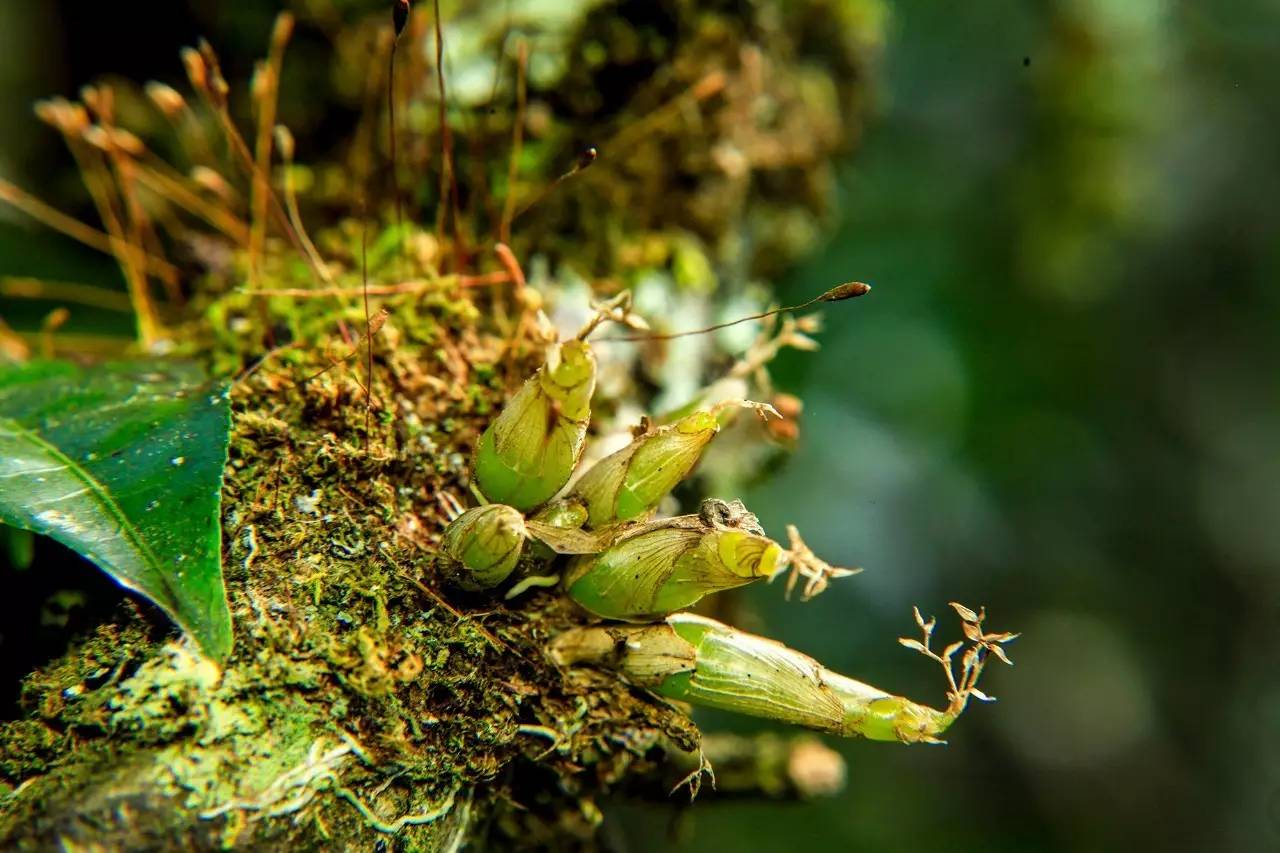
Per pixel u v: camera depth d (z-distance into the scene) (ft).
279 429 1.02
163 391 1.04
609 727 1.01
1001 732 2.40
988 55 2.12
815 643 2.15
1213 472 2.48
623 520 0.99
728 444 1.17
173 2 1.35
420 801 0.97
